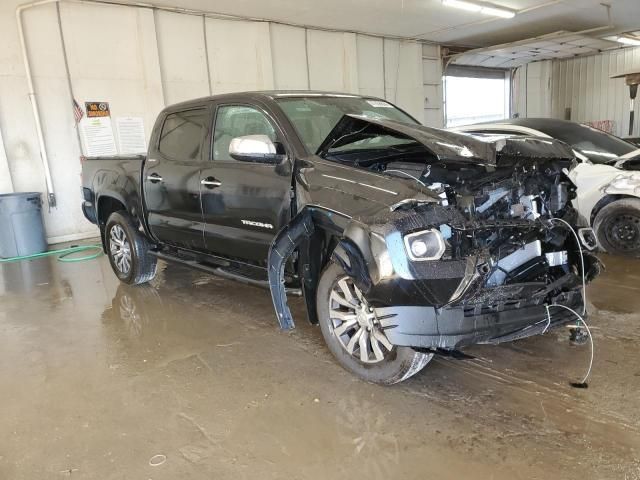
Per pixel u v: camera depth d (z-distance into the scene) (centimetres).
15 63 758
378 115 393
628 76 1247
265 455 228
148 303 459
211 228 387
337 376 299
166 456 231
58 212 820
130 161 476
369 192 269
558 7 1105
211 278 533
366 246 250
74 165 829
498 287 257
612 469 205
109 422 262
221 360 330
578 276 305
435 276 240
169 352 347
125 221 494
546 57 1561
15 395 296
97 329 399
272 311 421
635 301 399
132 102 877
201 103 406
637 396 260
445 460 217
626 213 516
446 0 971
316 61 1160
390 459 220
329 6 963
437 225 244
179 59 938
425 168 277
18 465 229
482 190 277
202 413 266
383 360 276
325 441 236
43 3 742
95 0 816
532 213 301
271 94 368
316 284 311
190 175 397
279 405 270
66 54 804
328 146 310
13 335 397
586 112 1639
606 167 536
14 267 646
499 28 1277
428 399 269
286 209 319
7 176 759
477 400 265
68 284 547
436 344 246
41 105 791
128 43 864
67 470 224
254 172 342
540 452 219
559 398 262
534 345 329
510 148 261
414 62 1378
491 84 1684
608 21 1202
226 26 993
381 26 1167
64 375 319
